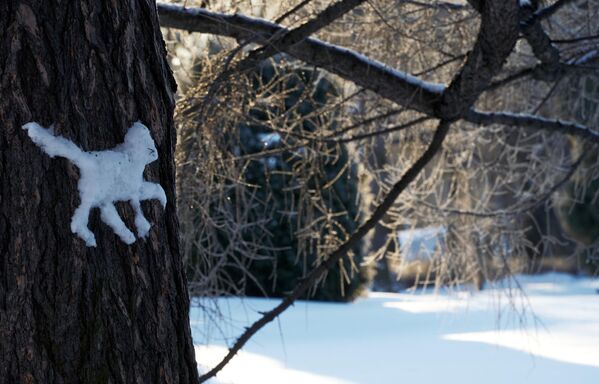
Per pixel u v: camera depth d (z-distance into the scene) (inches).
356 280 469.1
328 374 265.9
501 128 309.1
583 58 237.3
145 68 91.7
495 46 177.3
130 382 87.7
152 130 91.8
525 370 277.4
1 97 82.7
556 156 322.3
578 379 263.6
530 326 377.7
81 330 85.0
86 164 84.7
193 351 95.8
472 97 194.2
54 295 83.6
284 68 228.7
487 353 306.3
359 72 196.4
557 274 722.2
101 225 86.7
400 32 200.5
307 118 225.6
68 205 84.1
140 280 89.4
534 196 299.9
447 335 346.6
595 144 275.6
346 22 238.7
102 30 88.0
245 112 216.4
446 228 288.8
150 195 90.7
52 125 84.2
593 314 422.3
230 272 436.5
